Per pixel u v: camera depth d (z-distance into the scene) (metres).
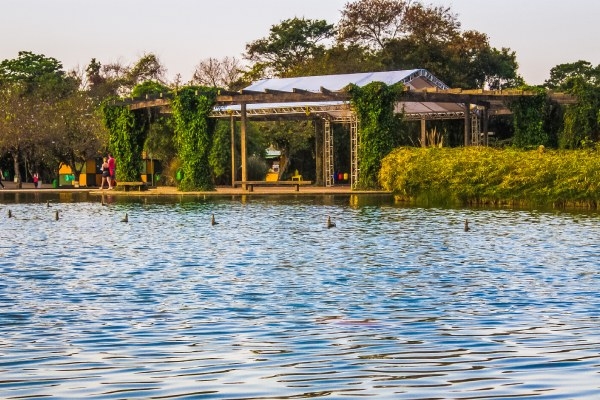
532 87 54.03
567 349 12.35
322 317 14.90
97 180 75.75
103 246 26.28
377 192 50.81
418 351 12.33
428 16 86.88
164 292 17.64
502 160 43.69
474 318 14.71
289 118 63.91
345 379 10.86
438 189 44.62
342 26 90.31
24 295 17.41
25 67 99.19
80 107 74.88
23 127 71.12
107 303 16.45
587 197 40.47
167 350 12.54
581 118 55.06
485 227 30.88
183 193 53.03
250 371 11.31
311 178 74.69
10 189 64.94
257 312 15.41
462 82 82.69
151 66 103.56
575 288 17.73
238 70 95.94
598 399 9.85
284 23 99.38
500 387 10.41
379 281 18.88
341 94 51.22
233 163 58.12
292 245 25.94
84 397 10.22
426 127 66.50
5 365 11.74
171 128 67.25
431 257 22.88
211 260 22.69
